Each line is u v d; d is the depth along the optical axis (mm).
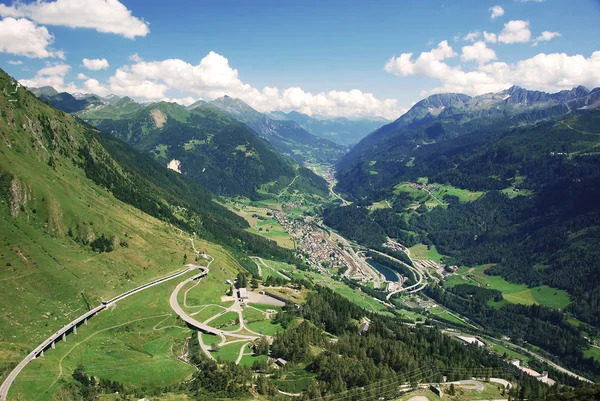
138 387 190625
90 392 178875
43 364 189250
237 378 192625
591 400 169500
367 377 197250
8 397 162500
